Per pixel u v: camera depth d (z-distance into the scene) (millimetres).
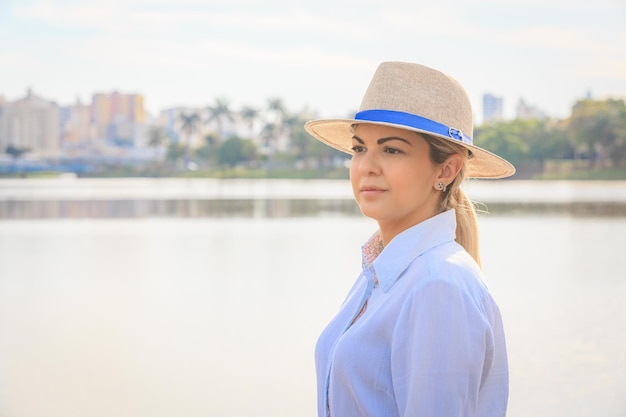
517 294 12258
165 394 6707
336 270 15562
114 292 13109
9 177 149375
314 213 35906
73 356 8242
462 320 1517
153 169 138125
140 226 28812
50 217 34406
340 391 1647
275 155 123188
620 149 104500
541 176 105750
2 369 7652
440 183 1716
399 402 1550
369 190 1707
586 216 31547
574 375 7176
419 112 1653
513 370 7410
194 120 132125
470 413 1530
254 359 7930
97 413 6168
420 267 1604
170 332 9492
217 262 17297
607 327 9375
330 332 1798
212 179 125000
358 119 1698
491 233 23891
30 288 13750
